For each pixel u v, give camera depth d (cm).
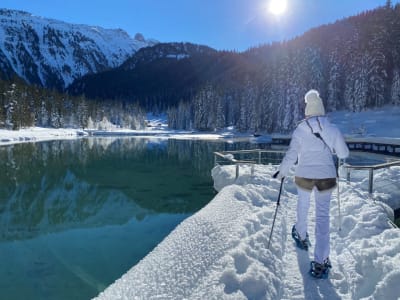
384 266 286
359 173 930
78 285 527
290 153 321
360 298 272
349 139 3609
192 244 413
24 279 552
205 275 319
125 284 378
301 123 319
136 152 3344
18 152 3058
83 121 8938
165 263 384
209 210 548
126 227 877
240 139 5759
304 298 276
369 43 5403
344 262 330
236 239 382
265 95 6500
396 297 250
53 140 5131
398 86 4988
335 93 5638
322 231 312
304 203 363
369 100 5209
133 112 11794
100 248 709
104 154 3098
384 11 6391
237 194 613
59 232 834
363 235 394
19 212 1043
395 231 370
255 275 291
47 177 1741
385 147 3212
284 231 442
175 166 2214
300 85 5241
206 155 3041
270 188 701
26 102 7100
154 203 1159
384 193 670
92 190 1402
